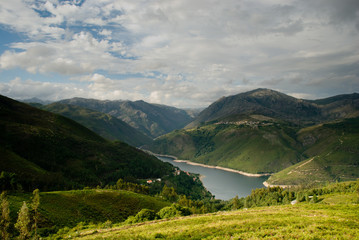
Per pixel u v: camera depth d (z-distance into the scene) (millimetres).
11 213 64750
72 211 82875
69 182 170250
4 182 90188
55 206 82438
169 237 35594
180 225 46344
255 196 192500
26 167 154250
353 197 126438
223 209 183625
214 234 34188
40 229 61938
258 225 37031
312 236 28547
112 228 55438
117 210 95562
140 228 48031
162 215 68188
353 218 40344
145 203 110875
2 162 146375
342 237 27953
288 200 166000
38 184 140875
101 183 198375
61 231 60875
